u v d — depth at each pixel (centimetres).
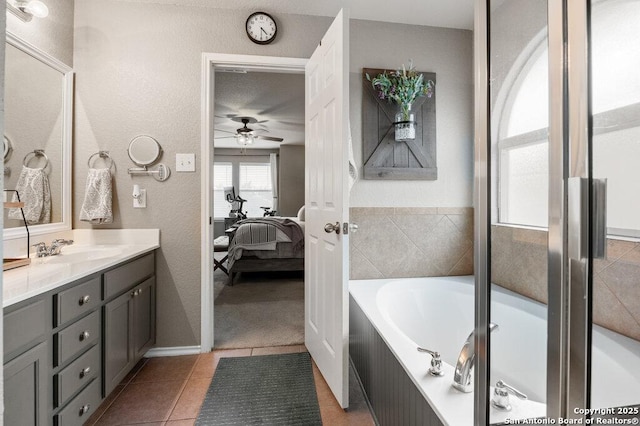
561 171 63
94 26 210
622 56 66
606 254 69
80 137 209
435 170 249
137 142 213
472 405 94
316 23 230
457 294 223
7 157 163
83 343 135
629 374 71
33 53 177
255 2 216
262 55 224
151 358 212
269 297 347
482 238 84
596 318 67
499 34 79
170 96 216
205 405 163
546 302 67
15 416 103
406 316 218
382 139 244
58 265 146
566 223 62
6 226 162
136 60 213
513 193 76
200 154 219
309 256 216
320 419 153
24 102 173
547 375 67
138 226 215
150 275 207
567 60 62
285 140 690
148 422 151
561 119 63
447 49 252
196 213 219
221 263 449
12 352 101
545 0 67
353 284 229
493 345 81
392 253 245
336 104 167
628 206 67
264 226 411
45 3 184
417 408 106
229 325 267
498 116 79
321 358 190
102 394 150
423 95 243
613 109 64
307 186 220
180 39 217
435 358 115
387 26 245
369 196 245
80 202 209
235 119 486
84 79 209
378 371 149
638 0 67
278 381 185
